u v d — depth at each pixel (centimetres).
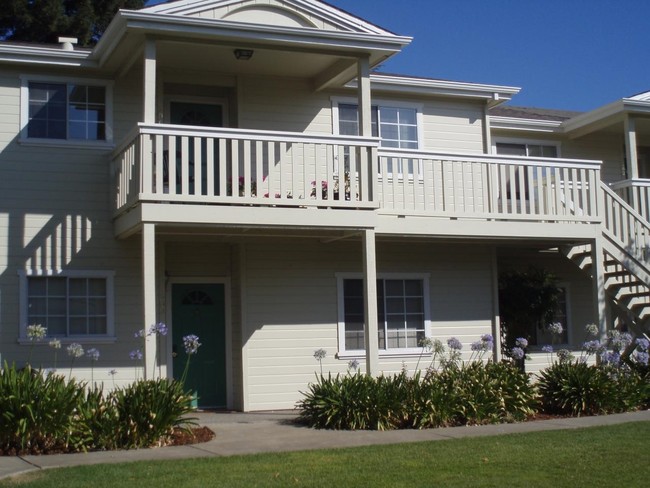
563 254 1773
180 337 1531
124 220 1372
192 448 1010
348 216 1371
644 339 1534
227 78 1573
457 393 1244
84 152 1458
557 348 1839
